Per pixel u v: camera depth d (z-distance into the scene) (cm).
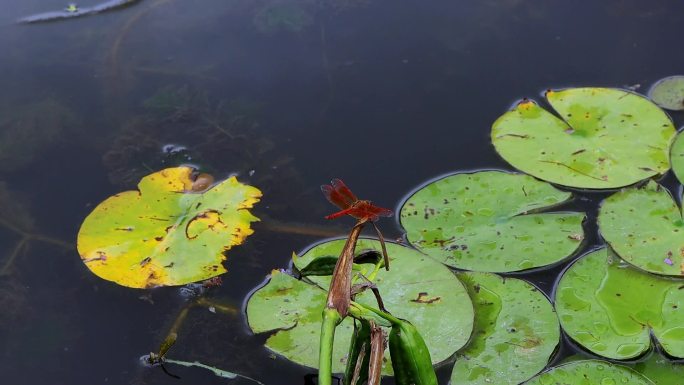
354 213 138
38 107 277
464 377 174
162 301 204
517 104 266
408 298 192
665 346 177
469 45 301
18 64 301
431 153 250
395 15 321
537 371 174
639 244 206
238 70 294
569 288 195
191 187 237
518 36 304
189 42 311
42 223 231
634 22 308
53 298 207
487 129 259
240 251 217
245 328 195
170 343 184
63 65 301
